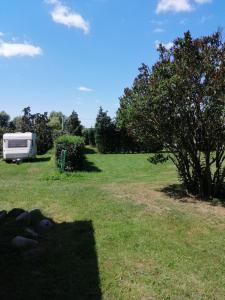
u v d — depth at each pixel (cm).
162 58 1197
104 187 1450
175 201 1179
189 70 1123
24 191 1331
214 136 1183
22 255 697
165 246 773
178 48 1159
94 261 686
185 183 1302
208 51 1141
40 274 628
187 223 941
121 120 1271
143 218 969
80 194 1265
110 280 612
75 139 2353
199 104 1149
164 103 1142
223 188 1278
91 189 1373
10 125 5550
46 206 1109
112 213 1012
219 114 1126
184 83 1121
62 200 1173
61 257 700
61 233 844
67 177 1877
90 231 853
